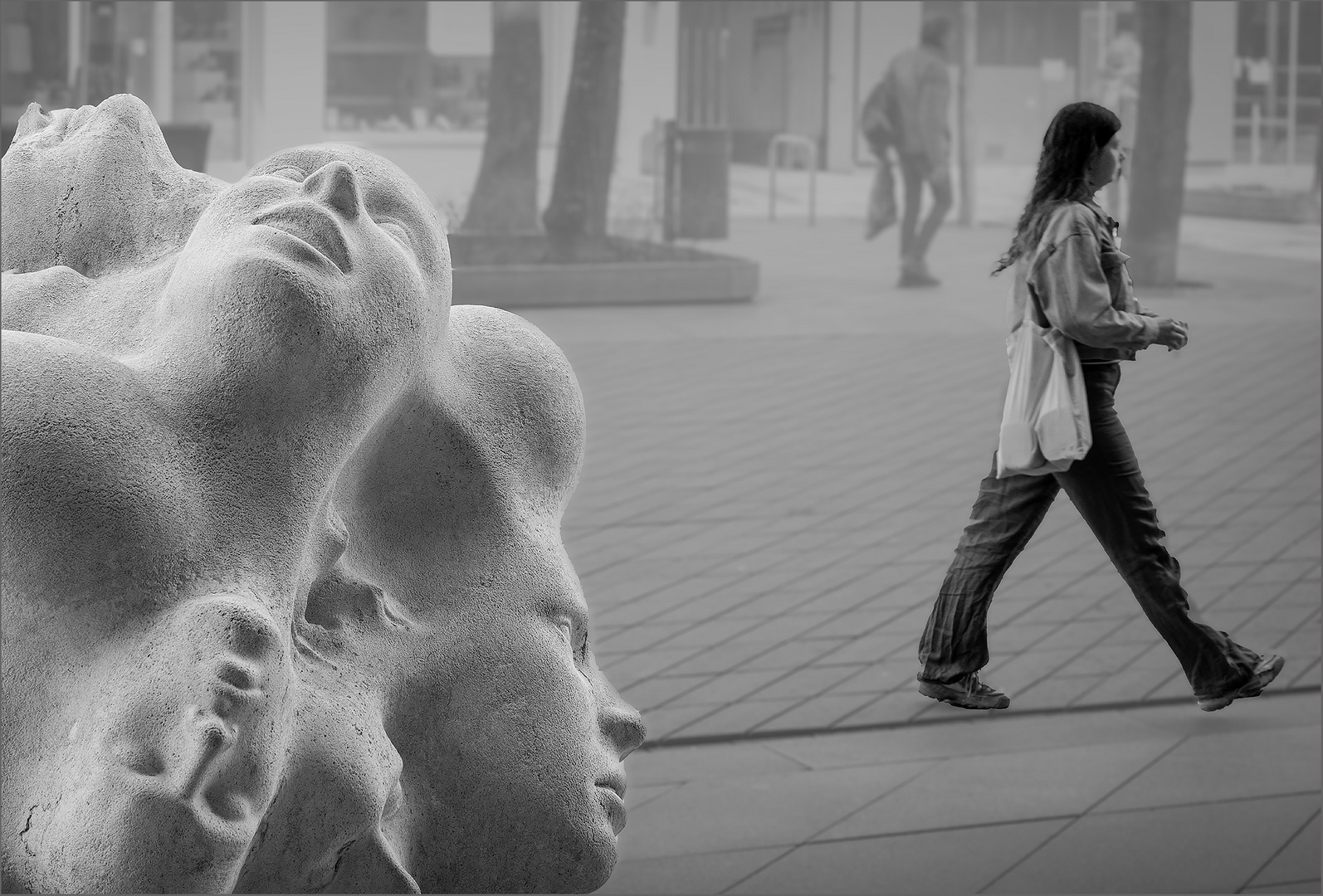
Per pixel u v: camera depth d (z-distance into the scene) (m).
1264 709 5.04
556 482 2.23
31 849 1.64
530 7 9.23
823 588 6.07
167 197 2.05
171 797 1.58
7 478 1.61
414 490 2.09
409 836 1.98
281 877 1.79
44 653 1.66
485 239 9.25
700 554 6.45
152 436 1.69
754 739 4.68
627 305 9.45
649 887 3.54
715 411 8.39
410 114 9.10
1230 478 7.62
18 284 1.90
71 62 8.50
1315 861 3.72
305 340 1.72
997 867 3.68
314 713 1.83
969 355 9.59
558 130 9.34
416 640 2.02
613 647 5.43
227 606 1.65
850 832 3.92
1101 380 3.79
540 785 2.03
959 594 3.95
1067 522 7.19
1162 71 10.18
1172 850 3.79
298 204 1.79
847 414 8.41
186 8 8.64
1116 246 3.80
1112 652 5.51
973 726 4.83
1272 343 9.98
